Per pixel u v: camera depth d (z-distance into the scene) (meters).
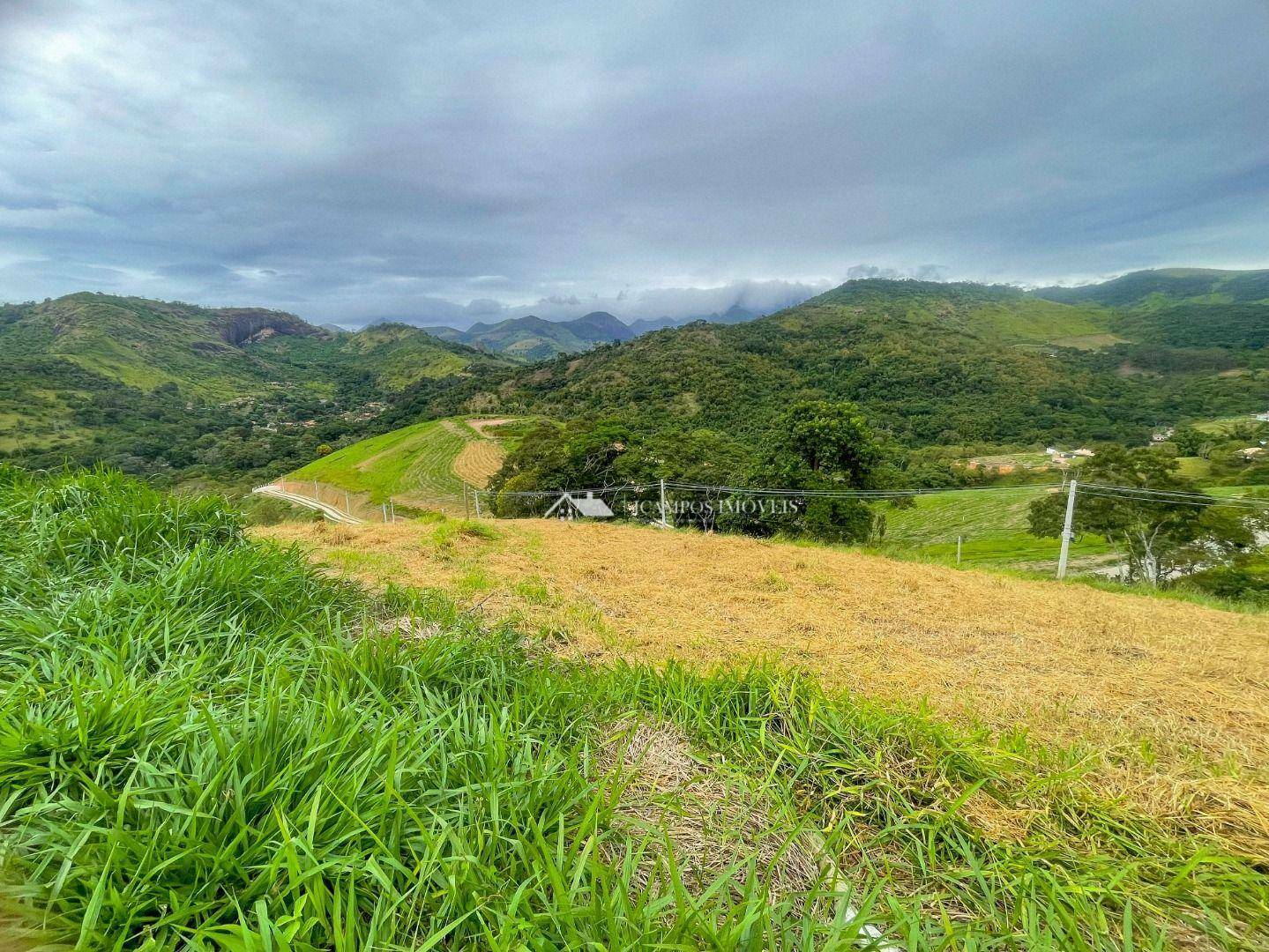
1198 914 1.46
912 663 3.34
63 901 1.04
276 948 1.01
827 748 2.09
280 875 1.17
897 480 25.14
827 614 4.39
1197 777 2.11
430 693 2.08
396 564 5.29
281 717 1.59
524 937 1.09
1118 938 1.37
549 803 1.55
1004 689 2.94
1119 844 1.71
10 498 3.47
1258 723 2.60
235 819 1.22
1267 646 3.73
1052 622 4.25
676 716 2.29
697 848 1.57
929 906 1.46
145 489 3.78
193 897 1.08
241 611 2.67
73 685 1.52
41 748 1.36
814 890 1.27
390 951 1.04
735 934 1.12
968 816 1.78
